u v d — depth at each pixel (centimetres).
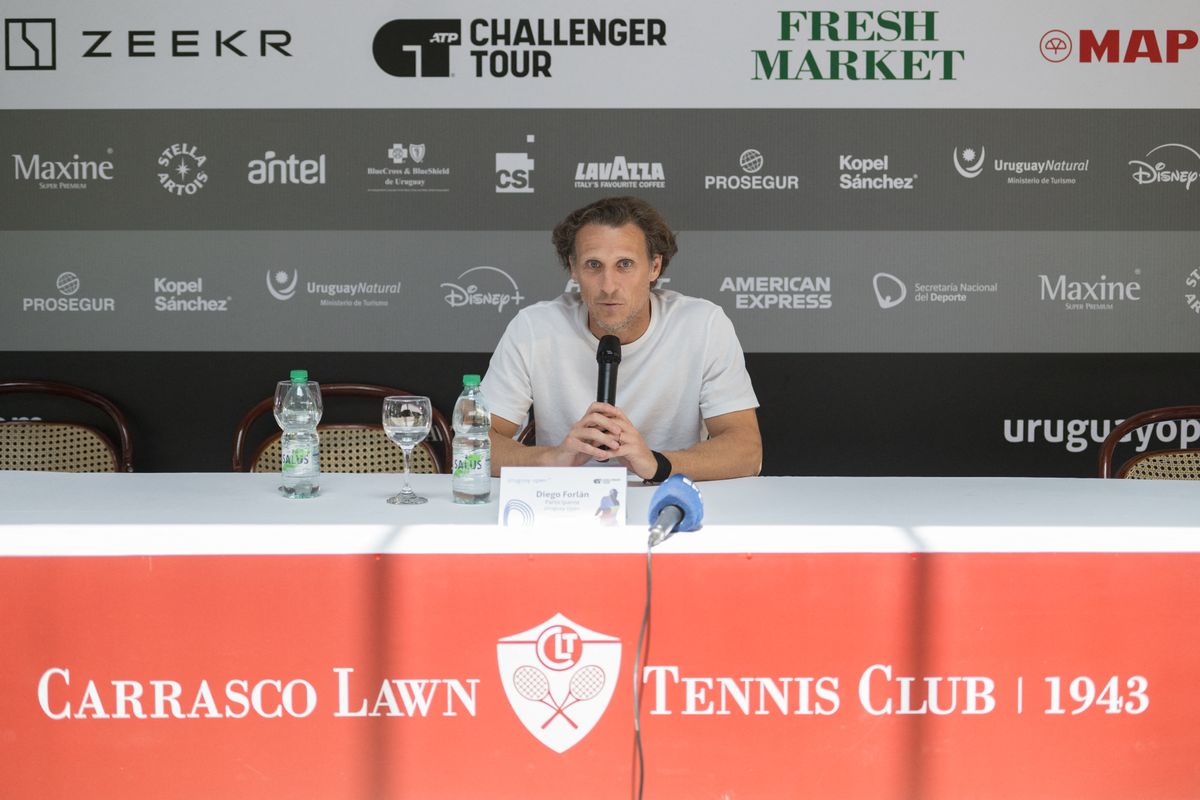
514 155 321
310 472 175
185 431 327
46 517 156
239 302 324
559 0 317
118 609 145
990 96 320
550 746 147
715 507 165
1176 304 325
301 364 326
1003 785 148
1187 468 257
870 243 323
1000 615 146
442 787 147
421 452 279
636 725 146
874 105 320
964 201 322
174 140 320
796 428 328
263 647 145
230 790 147
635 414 231
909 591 146
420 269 323
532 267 324
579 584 145
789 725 147
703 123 320
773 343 326
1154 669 147
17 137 319
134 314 324
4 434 300
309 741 146
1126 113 320
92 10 316
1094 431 328
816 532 147
